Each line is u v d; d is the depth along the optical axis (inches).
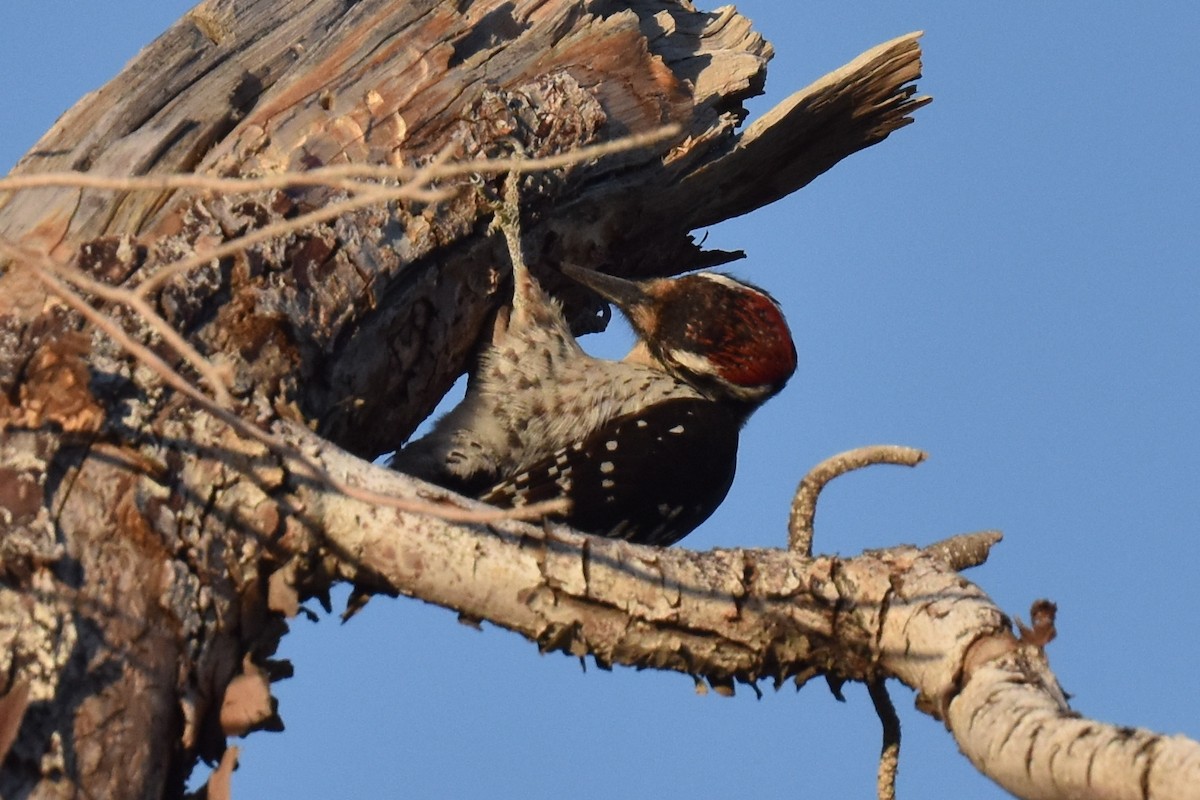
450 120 396.5
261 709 303.1
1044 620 295.6
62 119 360.8
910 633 309.0
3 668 273.3
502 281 438.6
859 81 462.3
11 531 282.8
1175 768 235.6
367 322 366.9
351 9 397.4
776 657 322.3
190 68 374.0
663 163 450.0
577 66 429.4
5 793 265.9
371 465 317.1
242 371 323.9
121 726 281.1
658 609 315.6
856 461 326.3
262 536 305.9
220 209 344.2
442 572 311.7
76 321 307.0
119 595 288.5
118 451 297.6
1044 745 258.5
